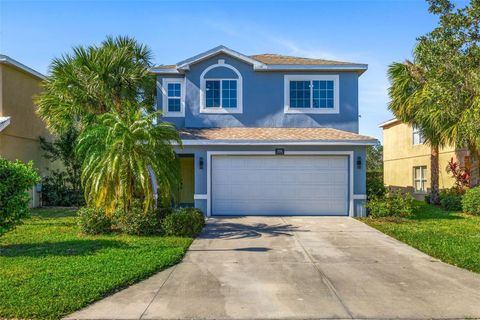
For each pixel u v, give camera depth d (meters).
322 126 17.11
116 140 10.45
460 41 9.12
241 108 17.12
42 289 6.19
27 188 9.68
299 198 15.34
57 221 13.66
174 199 11.93
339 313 5.53
